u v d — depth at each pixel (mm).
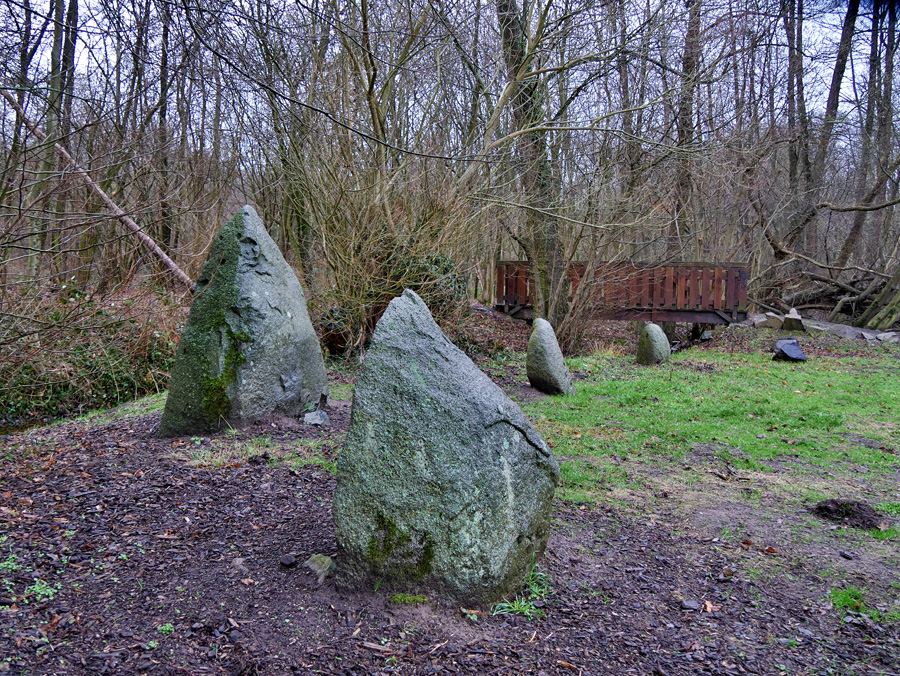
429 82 13883
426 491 3221
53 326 7289
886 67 21953
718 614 3469
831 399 9375
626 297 16406
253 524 4238
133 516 4281
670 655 3045
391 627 3104
